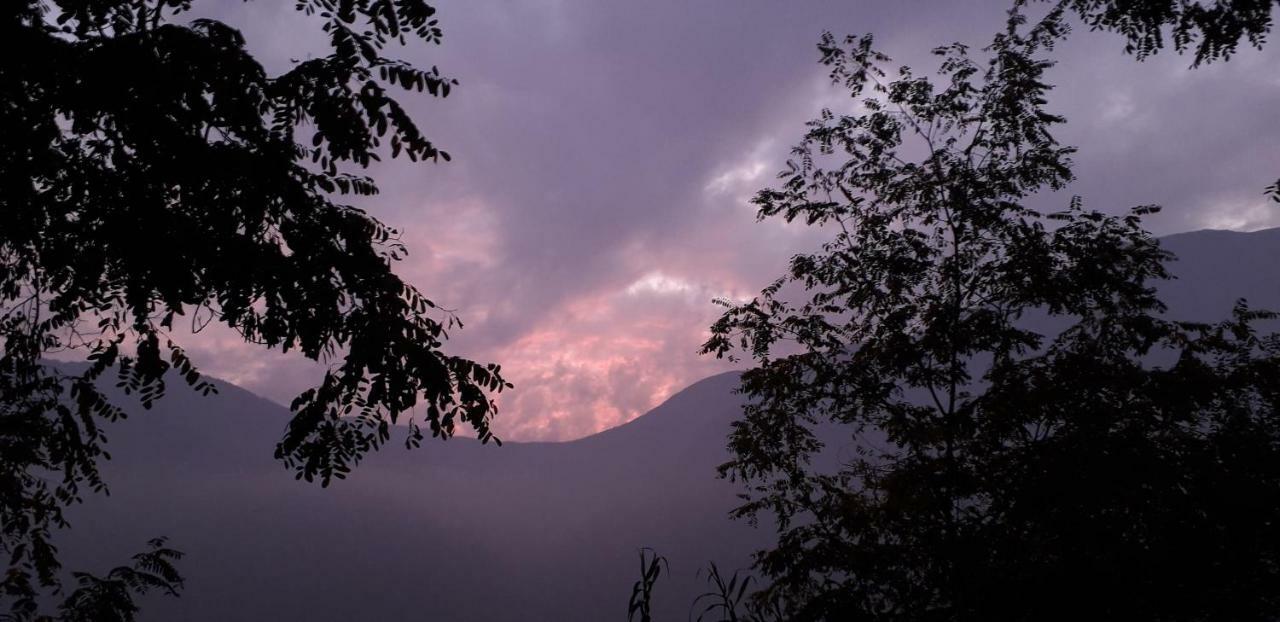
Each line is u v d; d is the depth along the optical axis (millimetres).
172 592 7168
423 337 4449
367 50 3986
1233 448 7457
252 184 3992
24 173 3789
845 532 10211
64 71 3678
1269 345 8570
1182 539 7086
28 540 5891
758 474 11078
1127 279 9633
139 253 3895
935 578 8672
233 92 3867
